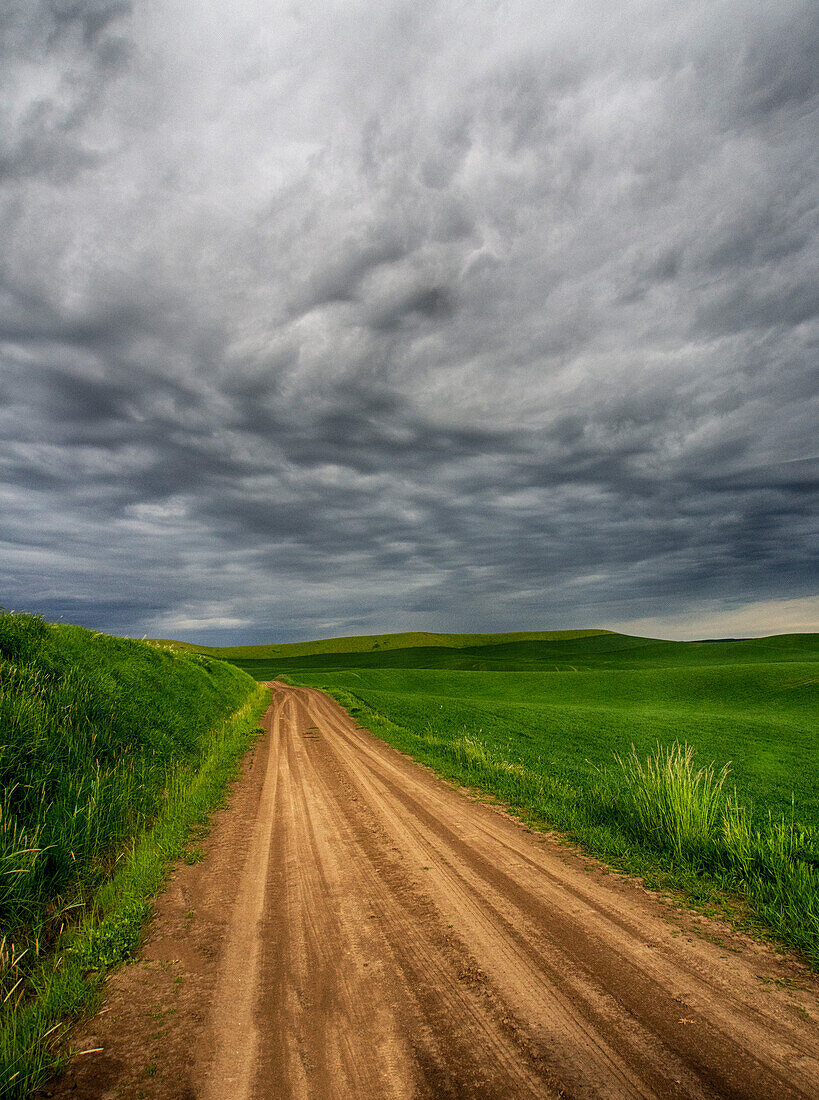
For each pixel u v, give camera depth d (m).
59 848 6.07
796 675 46.41
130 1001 3.83
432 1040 3.30
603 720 27.16
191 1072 3.07
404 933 4.81
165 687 17.09
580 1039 3.25
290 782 11.87
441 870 6.38
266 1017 3.60
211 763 12.66
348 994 3.86
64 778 7.58
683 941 4.52
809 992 3.74
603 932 4.70
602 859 6.64
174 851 7.09
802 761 19.02
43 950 4.72
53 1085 2.99
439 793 10.61
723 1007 3.55
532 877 6.07
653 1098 2.74
